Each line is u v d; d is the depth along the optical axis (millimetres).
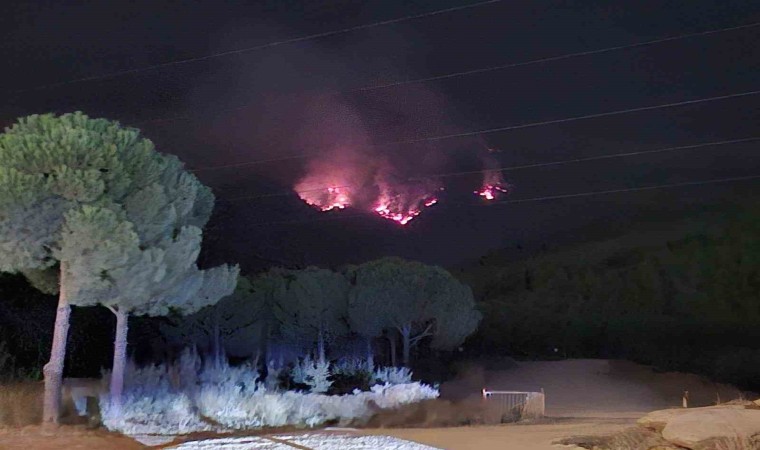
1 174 13266
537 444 12570
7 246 13609
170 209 15180
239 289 29875
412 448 12375
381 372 27656
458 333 31656
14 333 22594
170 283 15352
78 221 13492
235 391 17562
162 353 28484
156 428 14742
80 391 16938
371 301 30500
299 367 25312
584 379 35375
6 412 14656
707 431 11062
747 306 53125
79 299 14344
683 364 39312
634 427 12938
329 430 15641
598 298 60500
